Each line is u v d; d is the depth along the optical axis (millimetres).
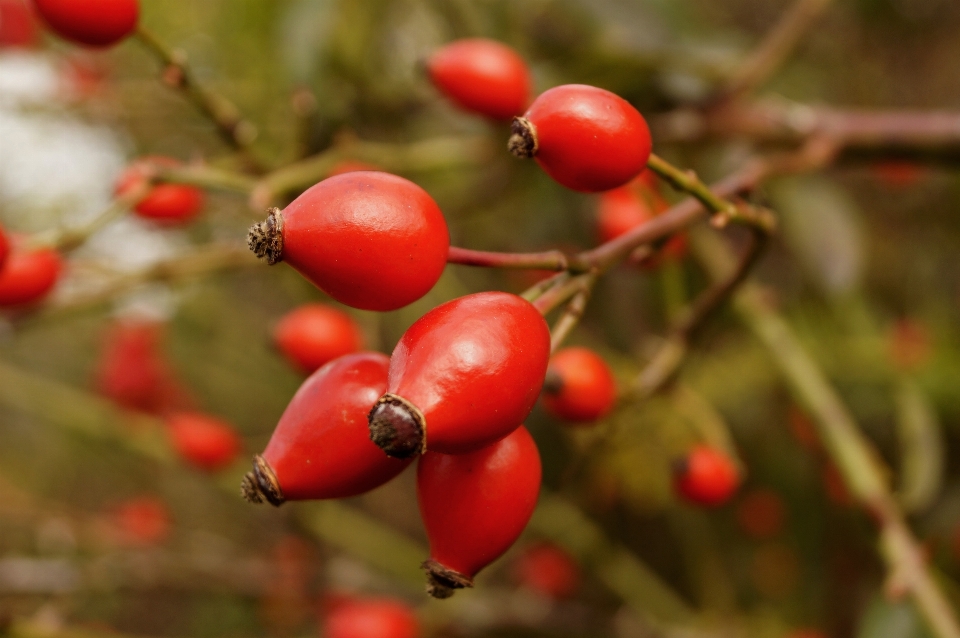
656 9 351
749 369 428
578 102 225
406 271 216
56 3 269
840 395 431
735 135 353
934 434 307
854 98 515
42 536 463
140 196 280
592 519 454
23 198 434
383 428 207
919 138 308
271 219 215
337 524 459
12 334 324
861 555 448
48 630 324
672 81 358
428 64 304
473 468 220
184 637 562
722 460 301
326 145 329
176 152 455
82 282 321
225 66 423
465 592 453
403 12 426
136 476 553
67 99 398
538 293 231
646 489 433
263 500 222
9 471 552
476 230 476
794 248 374
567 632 454
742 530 482
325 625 436
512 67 300
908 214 477
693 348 288
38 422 544
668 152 379
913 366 410
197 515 561
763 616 453
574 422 266
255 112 417
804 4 333
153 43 280
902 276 480
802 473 459
